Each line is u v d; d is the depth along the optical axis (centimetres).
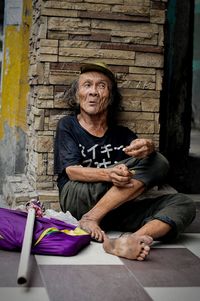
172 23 601
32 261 320
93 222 368
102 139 415
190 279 297
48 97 454
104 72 420
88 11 455
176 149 612
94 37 458
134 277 297
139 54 466
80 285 281
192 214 376
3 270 301
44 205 446
